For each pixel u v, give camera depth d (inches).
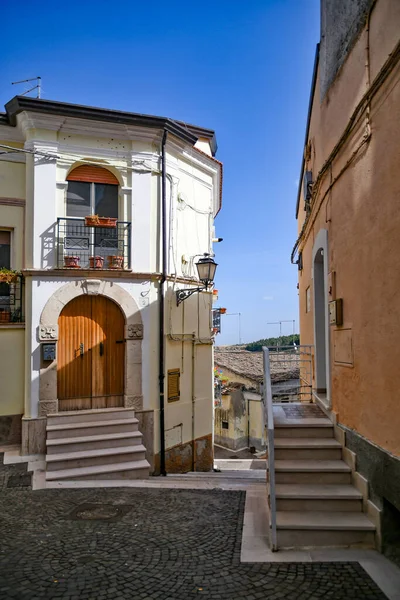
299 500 189.8
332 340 240.2
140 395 379.6
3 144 377.4
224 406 799.7
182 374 423.2
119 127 383.9
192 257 453.7
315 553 171.0
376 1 181.0
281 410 272.4
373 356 182.1
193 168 461.7
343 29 225.3
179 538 192.1
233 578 154.6
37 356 355.6
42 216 364.2
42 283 361.1
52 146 369.1
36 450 346.3
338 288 230.1
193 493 266.7
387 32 170.9
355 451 200.4
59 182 371.6
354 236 204.7
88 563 168.1
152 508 236.2
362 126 194.1
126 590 148.2
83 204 388.2
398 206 161.0
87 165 387.5
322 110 274.1
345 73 223.0
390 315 166.9
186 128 450.6
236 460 519.2
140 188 392.2
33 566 165.8
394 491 161.8
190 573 159.2
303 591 145.0
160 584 151.7
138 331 382.3
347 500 188.4
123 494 264.2
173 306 412.5
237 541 187.5
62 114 364.2
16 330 362.3
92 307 379.6
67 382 369.7
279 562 165.0
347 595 142.2
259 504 236.2
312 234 325.7
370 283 185.5
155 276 389.7
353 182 206.7
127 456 331.9
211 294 483.8
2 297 373.7
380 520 171.2
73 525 209.9
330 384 244.4
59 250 372.2
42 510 233.3
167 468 393.1
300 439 229.3
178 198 430.6
